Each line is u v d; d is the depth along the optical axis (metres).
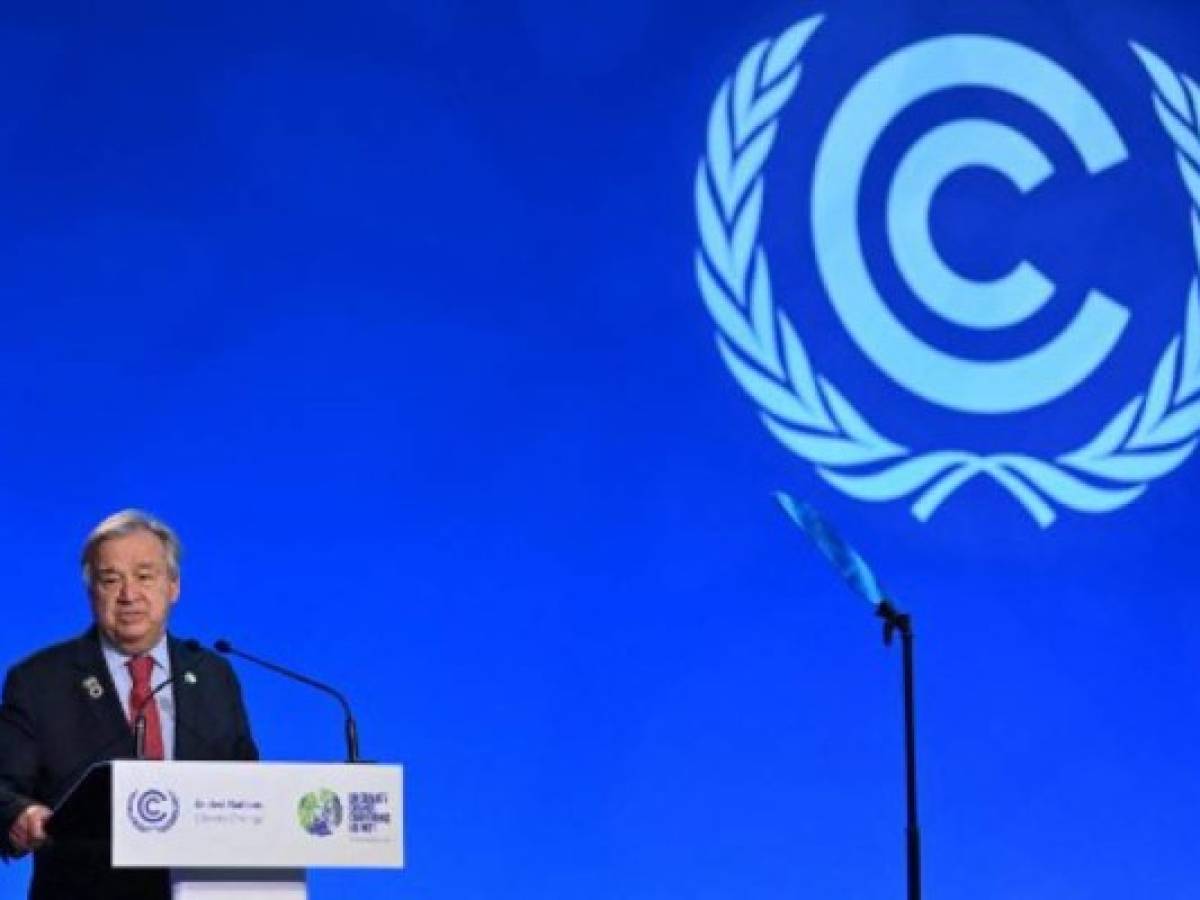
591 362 20.38
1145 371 21.81
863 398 21.06
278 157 19.61
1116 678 21.42
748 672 20.53
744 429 20.73
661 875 20.05
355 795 11.62
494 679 19.78
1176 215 22.09
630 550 20.31
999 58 21.81
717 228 20.86
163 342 19.09
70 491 18.70
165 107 19.33
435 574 19.70
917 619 20.95
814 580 20.81
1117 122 22.03
